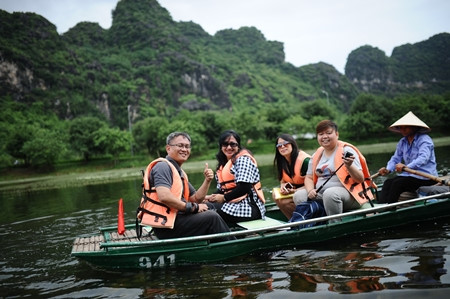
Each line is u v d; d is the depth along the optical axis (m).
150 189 4.80
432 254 4.19
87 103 129.12
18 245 6.66
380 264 4.04
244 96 179.62
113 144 59.03
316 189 5.77
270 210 6.77
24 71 122.69
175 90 159.75
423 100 82.06
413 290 3.27
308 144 68.88
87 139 61.53
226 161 5.94
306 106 99.06
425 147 6.18
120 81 149.38
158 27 194.12
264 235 4.96
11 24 136.50
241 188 5.46
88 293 3.98
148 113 138.75
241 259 4.74
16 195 19.84
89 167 57.06
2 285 4.45
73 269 4.92
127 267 4.75
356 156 5.58
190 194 5.43
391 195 6.28
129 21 196.50
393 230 5.45
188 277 4.23
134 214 9.35
